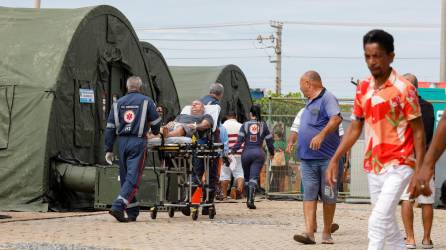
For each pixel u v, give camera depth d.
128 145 14.31
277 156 23.05
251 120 19.17
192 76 28.91
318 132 11.63
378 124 7.78
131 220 14.35
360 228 14.18
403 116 7.72
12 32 18.17
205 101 16.20
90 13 18.59
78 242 10.83
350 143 8.12
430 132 11.28
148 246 10.60
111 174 16.39
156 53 24.80
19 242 10.64
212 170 15.54
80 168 17.06
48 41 17.81
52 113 17.08
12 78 17.33
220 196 21.83
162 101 24.92
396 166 7.67
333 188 11.55
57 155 17.30
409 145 7.72
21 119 17.12
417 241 12.34
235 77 29.92
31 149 16.95
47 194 16.97
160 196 15.09
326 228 11.66
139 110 14.34
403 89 7.73
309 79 11.76
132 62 20.62
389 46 7.81
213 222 14.62
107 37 19.41
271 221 15.09
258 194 24.92
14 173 16.98
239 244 11.16
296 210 18.45
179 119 15.69
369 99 7.86
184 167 15.11
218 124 16.02
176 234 12.28
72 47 17.83
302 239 11.46
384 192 7.62
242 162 19.12
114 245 10.59
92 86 18.67
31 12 18.77
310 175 11.65
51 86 17.12
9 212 16.50
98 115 18.97
